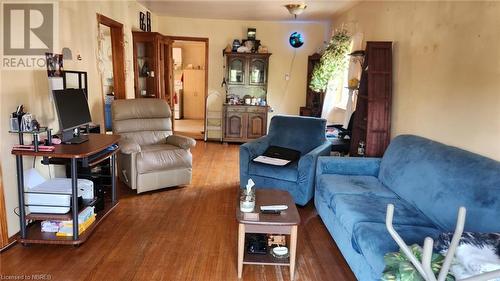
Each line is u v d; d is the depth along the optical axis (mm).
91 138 3064
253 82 6918
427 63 3031
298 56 7016
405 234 2029
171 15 6648
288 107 7188
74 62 3619
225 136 6750
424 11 3098
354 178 3168
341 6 5234
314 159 3477
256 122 6715
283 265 2363
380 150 3602
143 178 3736
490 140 2270
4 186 2572
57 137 2877
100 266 2398
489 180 2010
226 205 3596
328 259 2607
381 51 3639
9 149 2621
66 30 3438
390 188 2887
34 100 2908
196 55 10047
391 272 1387
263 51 6730
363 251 2012
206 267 2439
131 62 5480
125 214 3289
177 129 8227
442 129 2791
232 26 6871
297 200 3547
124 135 4125
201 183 4309
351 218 2301
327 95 5730
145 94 5941
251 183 2439
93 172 3387
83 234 2689
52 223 2682
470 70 2467
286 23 6898
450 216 2133
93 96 4129
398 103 3553
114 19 4719
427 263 1094
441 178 2334
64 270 2336
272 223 2223
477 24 2398
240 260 2299
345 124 4855
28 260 2443
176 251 2641
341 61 5000
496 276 1035
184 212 3387
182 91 10102
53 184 2768
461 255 1329
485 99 2316
